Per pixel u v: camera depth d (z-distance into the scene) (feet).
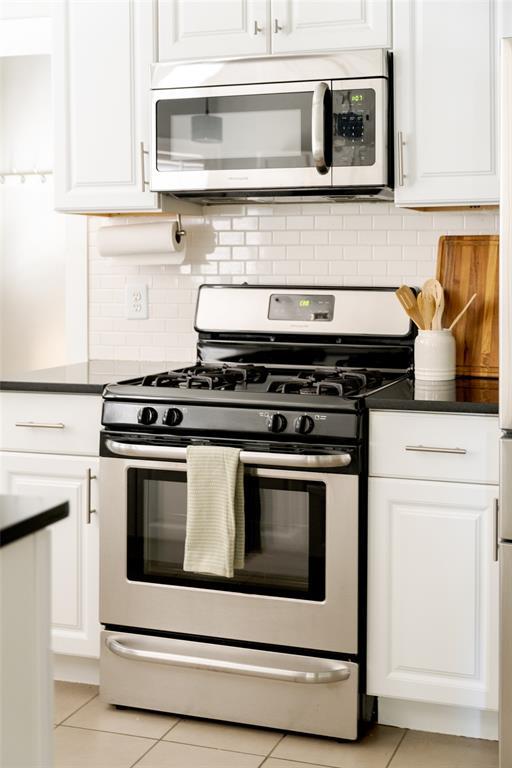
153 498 9.04
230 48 9.86
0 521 4.41
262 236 11.00
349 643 8.49
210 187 9.86
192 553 8.62
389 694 8.63
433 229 10.37
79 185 10.51
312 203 10.79
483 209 10.09
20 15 11.66
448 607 8.41
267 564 8.68
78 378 9.86
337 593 8.48
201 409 8.76
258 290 10.84
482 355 9.93
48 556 4.83
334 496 8.42
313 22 9.58
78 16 10.35
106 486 9.17
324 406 8.41
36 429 9.59
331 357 10.57
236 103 9.68
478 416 8.18
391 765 8.19
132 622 9.20
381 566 8.54
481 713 8.70
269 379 10.00
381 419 8.44
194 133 9.87
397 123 9.38
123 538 9.14
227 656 8.82
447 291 10.08
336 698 8.56
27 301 14.14
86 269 11.69
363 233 10.63
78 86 10.41
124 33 10.20
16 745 4.62
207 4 9.91
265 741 8.68
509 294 7.55
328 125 9.41
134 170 10.32
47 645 4.85
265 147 9.63
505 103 7.47
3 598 4.49
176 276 11.36
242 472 8.57
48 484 9.60
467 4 9.09
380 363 10.39
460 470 8.27
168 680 9.11
